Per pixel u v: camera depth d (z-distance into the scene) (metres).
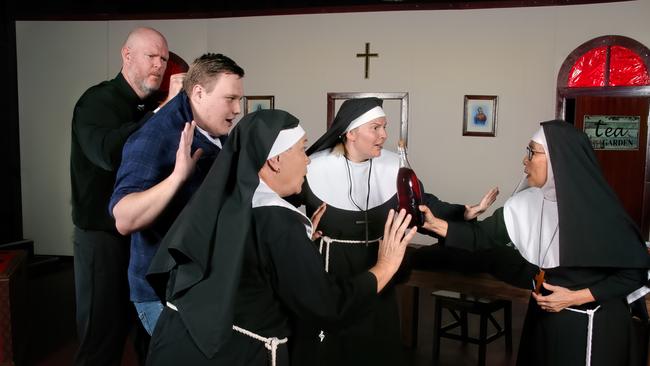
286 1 6.67
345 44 6.60
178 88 2.25
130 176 2.02
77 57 6.64
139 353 2.54
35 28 6.61
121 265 2.72
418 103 6.52
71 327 4.30
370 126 2.37
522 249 2.09
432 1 6.38
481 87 6.38
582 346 1.91
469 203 6.53
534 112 6.29
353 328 2.28
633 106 6.02
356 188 2.47
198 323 1.52
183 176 1.85
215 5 6.76
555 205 2.02
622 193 6.15
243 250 1.52
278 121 1.65
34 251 6.75
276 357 1.64
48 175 6.69
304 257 1.56
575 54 6.13
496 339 3.84
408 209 2.25
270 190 1.67
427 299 5.06
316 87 6.70
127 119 2.85
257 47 6.77
